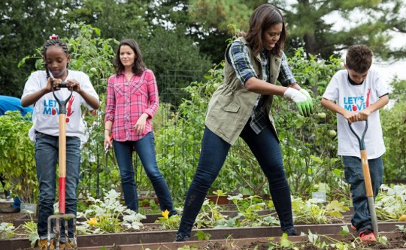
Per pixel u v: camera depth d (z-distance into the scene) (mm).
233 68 4059
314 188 7074
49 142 4176
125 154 5473
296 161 7082
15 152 6473
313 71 7000
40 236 4164
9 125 6500
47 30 23609
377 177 4566
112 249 4000
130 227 4973
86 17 26547
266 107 4191
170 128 8031
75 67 6824
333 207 5293
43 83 4188
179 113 8148
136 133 5410
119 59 5609
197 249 4047
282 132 6996
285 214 4379
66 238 3678
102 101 6855
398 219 5438
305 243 4152
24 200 6793
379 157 4570
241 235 4555
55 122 4164
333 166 7199
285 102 6836
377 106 4363
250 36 3967
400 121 11414
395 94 18734
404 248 4074
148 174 5383
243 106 4047
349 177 4508
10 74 22078
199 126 7402
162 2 30328
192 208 4152
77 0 28406
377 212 5539
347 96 4578
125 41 5543
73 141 4223
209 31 25469
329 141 7105
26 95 4023
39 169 4156
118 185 7551
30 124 6711
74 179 4184
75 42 6941
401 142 11555
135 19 27562
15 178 6707
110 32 24891
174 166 7375
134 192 5473
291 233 4375
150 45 22297
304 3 22297
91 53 6941
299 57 7227
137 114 5449
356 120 4246
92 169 6918
